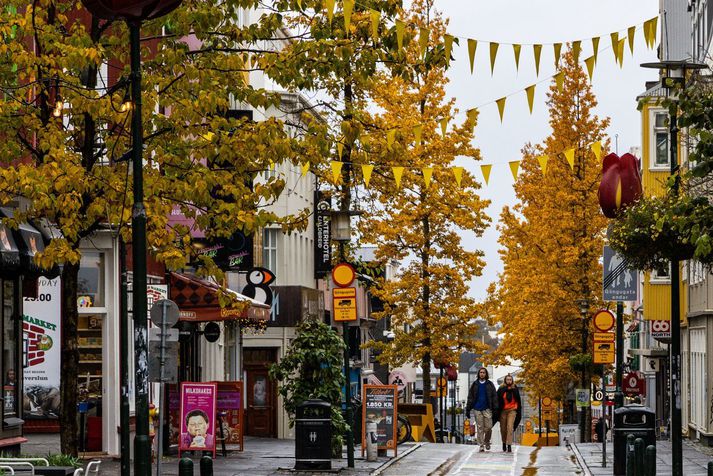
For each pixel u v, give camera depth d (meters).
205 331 34.34
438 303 48.56
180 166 20.77
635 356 75.25
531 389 61.84
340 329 46.12
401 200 47.31
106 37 21.12
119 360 28.38
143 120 20.50
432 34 45.53
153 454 27.55
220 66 20.91
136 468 16.83
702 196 17.91
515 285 59.97
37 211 20.42
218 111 21.56
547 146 51.66
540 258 51.75
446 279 48.44
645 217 20.61
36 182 19.00
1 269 21.61
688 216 17.55
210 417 26.47
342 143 21.55
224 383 30.69
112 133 20.80
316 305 52.50
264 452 31.31
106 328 28.38
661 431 47.59
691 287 43.94
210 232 21.12
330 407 26.61
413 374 103.50
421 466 28.72
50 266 19.50
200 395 26.48
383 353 49.62
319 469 26.41
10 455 21.77
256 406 47.56
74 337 20.30
